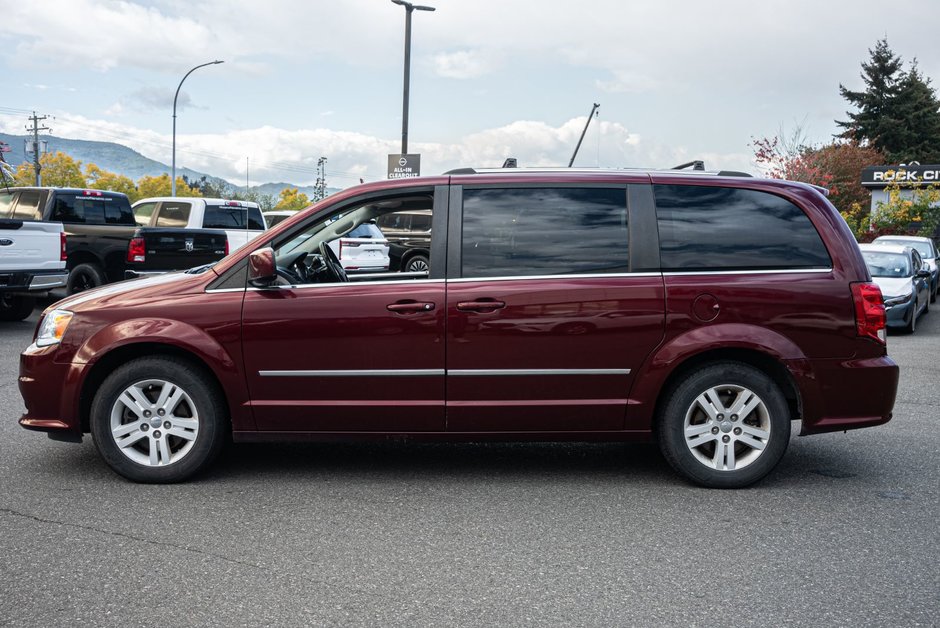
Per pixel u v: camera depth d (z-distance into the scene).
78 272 13.43
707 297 4.82
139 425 4.91
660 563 3.78
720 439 4.92
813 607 3.32
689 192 4.95
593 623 3.17
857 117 63.12
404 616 3.21
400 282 4.88
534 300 4.80
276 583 3.51
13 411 6.77
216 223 15.78
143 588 3.44
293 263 5.37
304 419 4.91
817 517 4.44
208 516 4.37
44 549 3.86
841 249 4.92
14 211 13.70
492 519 4.38
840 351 4.86
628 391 4.87
